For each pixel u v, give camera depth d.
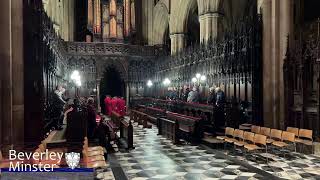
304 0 15.99
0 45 8.32
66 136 9.42
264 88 14.06
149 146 12.80
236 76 16.94
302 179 7.75
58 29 24.92
